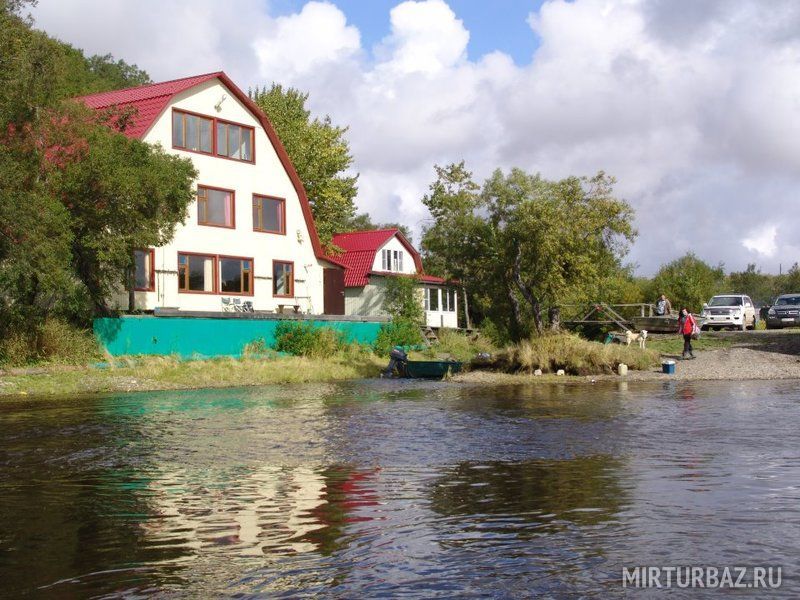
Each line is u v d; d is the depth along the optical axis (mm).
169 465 10742
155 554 6582
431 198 45906
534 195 42094
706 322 45406
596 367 29203
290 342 34969
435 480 9523
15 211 24359
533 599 5445
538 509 7934
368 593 5609
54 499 8680
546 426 14500
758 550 6445
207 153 37562
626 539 6797
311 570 6125
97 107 36406
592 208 41875
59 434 13969
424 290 53062
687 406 17766
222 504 8352
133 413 17406
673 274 59500
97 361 28078
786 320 44500
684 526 7180
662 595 5469
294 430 14242
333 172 52875
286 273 42000
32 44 26281
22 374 25109
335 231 54344
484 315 55312
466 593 5578
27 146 26812
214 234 37750
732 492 8547
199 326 32594
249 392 23438
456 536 7004
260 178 40406
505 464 10555
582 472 9875
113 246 28422
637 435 13102
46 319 28344
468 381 27578
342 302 45781
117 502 8500
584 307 46188
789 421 14789
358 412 17312
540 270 42281
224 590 5715
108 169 27625
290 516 7809
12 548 6793
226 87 38562
